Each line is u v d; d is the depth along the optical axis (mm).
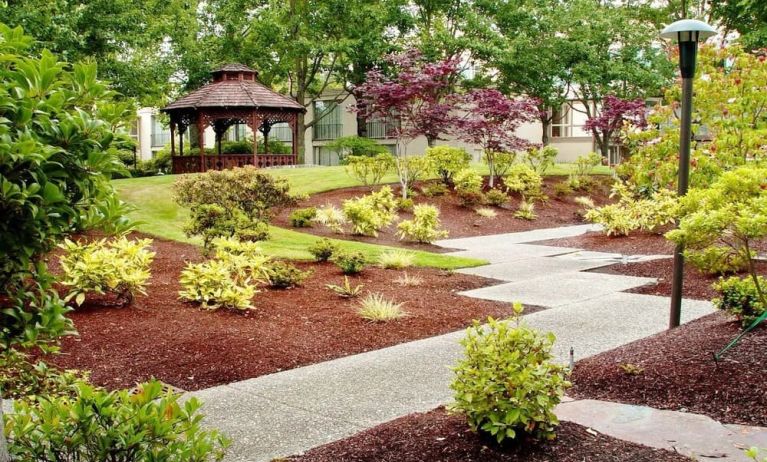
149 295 7961
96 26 16328
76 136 2576
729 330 5617
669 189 14508
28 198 2426
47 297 2920
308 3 27828
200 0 27719
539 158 24062
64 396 3273
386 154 20516
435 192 19891
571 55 28562
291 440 4184
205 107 22141
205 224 9508
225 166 22875
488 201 19875
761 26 24516
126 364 5742
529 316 7727
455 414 4285
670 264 10930
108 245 8992
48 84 2654
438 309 8180
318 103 36188
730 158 9648
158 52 25391
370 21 27234
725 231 5332
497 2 28266
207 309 7457
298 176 20844
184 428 2896
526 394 3715
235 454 3961
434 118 19828
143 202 15195
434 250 13672
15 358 3094
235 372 5684
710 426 3971
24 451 2611
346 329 7145
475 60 28906
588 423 4105
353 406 4844
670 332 6039
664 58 27781
